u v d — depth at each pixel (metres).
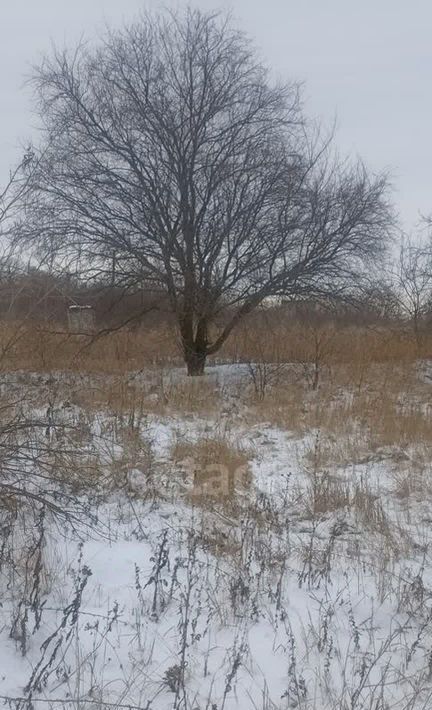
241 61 15.58
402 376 15.36
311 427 10.76
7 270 5.98
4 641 4.29
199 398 12.62
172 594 4.94
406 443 9.55
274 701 3.83
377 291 16.34
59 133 14.61
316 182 15.66
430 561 5.73
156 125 14.87
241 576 5.07
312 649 4.34
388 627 4.69
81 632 4.44
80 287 14.84
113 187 14.87
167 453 8.83
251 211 15.06
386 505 7.20
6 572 5.11
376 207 15.77
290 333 18.30
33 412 8.60
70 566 5.26
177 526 6.31
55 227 14.07
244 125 15.25
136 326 16.55
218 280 15.27
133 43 15.50
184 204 14.86
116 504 6.90
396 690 3.99
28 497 5.67
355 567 5.55
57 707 3.67
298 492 7.39
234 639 4.39
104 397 11.57
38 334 13.90
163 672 4.05
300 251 15.40
